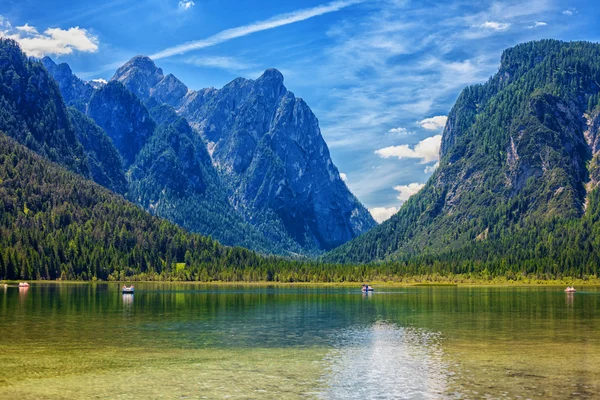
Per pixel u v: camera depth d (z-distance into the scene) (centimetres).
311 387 7194
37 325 12575
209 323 13300
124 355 9150
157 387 7162
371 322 13700
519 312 16175
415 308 17662
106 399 6638
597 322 13550
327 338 11038
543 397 6719
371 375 7825
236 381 7481
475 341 10681
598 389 7075
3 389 7050
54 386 7194
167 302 19425
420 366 8412
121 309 16500
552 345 10200
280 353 9406
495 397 6725
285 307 17912
